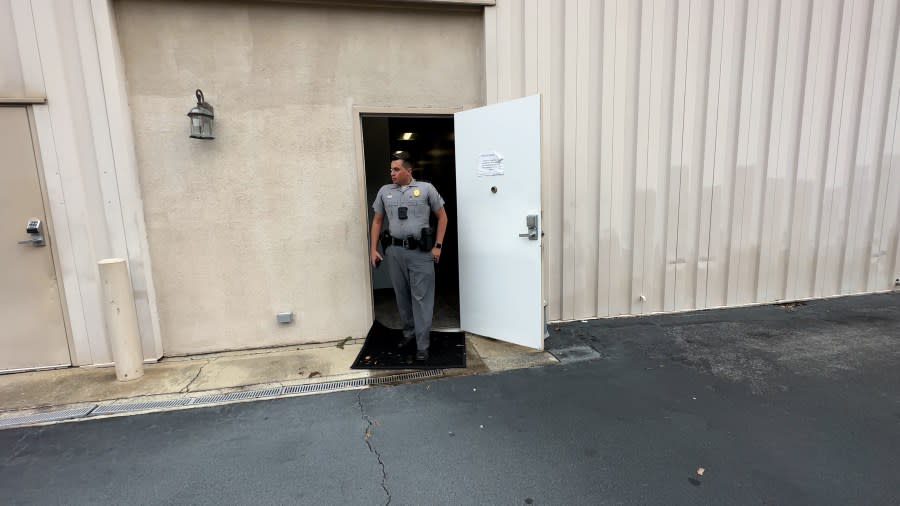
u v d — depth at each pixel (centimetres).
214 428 269
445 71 392
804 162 472
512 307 380
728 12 425
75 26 321
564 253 430
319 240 388
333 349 389
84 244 345
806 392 301
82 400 306
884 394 297
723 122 442
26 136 328
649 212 442
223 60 354
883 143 493
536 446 246
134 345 336
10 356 350
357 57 374
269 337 394
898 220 516
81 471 232
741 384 313
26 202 335
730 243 469
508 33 388
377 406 292
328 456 241
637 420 271
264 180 373
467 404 292
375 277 592
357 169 385
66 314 352
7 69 320
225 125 361
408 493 212
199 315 380
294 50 363
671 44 419
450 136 607
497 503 205
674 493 209
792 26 442
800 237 489
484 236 390
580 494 210
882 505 199
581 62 404
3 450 250
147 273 359
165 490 217
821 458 232
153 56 344
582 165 420
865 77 471
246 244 378
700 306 475
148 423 275
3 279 341
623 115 420
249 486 219
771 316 454
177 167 358
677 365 345
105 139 336
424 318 356
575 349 377
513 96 396
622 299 452
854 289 520
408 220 347
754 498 205
